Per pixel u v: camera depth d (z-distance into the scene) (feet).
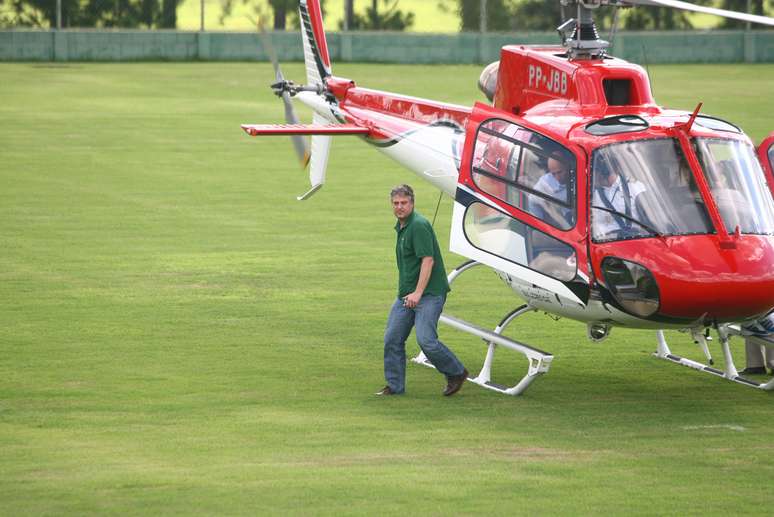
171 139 318.45
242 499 88.22
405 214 115.44
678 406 117.08
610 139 113.19
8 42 547.90
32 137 316.19
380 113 156.87
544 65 128.26
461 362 130.62
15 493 88.89
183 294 162.71
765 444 104.17
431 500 88.63
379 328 147.02
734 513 86.89
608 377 128.67
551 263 114.01
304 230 209.67
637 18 613.93
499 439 104.53
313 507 86.84
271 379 123.85
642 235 109.70
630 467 97.09
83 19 597.52
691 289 107.34
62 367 126.41
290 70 520.42
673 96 412.16
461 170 124.47
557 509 87.15
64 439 102.42
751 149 117.29
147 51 564.30
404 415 111.86
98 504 86.89
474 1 610.24
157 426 106.73
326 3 635.66
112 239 198.39
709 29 606.55
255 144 313.32
